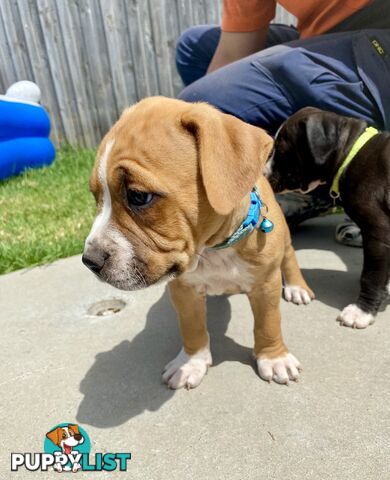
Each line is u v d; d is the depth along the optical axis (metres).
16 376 0.42
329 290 0.52
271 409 0.35
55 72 1.28
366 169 0.47
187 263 0.32
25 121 1.10
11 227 0.78
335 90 0.58
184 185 0.30
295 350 0.42
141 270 0.30
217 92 0.62
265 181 0.41
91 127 1.33
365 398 0.36
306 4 0.65
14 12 1.23
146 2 1.19
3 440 0.35
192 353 0.41
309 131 0.52
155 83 1.27
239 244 0.35
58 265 0.64
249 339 0.45
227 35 0.74
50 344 0.46
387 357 0.40
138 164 0.29
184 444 0.33
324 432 0.33
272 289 0.38
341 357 0.41
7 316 0.51
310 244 0.65
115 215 0.30
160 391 0.39
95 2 1.20
